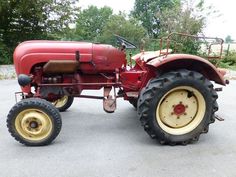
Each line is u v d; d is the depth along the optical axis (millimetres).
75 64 4168
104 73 4523
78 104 5938
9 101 6289
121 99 6344
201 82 3938
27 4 15359
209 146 3938
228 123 4875
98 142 4070
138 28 29469
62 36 17203
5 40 16109
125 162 3482
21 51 4230
